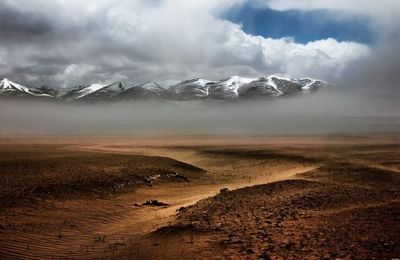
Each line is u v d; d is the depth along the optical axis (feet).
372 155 212.84
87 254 54.60
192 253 47.83
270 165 185.78
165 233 58.29
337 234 50.60
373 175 127.65
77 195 95.61
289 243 48.03
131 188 113.19
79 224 73.15
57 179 105.29
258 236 52.29
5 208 77.92
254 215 65.87
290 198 79.66
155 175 133.59
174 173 143.33
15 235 62.90
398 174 129.49
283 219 62.03
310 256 42.57
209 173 162.91
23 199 84.99
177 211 80.48
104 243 59.47
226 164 197.47
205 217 66.18
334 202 75.05
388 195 81.71
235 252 46.19
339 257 41.19
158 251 50.98
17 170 115.34
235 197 84.53
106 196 99.91
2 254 54.70
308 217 62.69
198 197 106.11
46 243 60.59
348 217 60.13
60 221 74.08
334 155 209.87
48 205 84.58
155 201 95.91
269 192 88.22
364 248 43.42
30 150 198.70
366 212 62.23
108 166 135.03
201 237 53.67
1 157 147.33
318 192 85.97
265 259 42.73
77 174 114.52
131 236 62.13
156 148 266.98
